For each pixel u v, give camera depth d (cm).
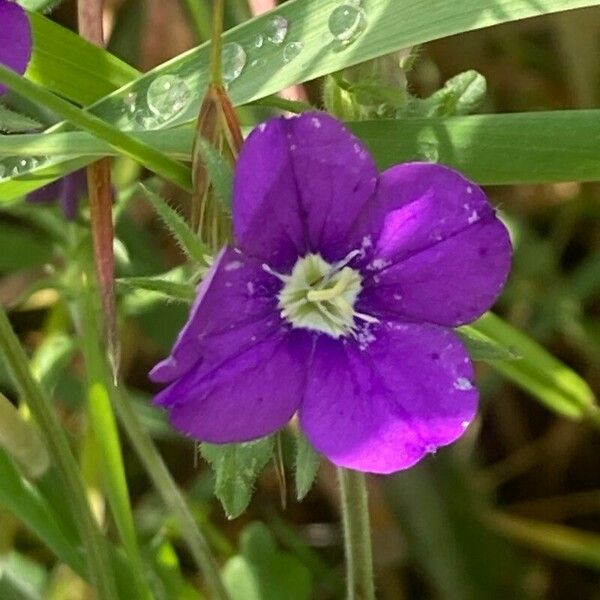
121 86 7
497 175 6
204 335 5
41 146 6
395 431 5
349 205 5
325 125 5
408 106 7
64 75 7
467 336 6
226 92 6
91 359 8
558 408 9
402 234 5
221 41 6
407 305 5
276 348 5
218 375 5
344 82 6
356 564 7
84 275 8
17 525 10
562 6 6
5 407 7
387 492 10
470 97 7
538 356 9
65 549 7
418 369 5
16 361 6
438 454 10
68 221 8
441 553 10
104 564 7
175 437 10
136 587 8
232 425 5
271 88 6
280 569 9
